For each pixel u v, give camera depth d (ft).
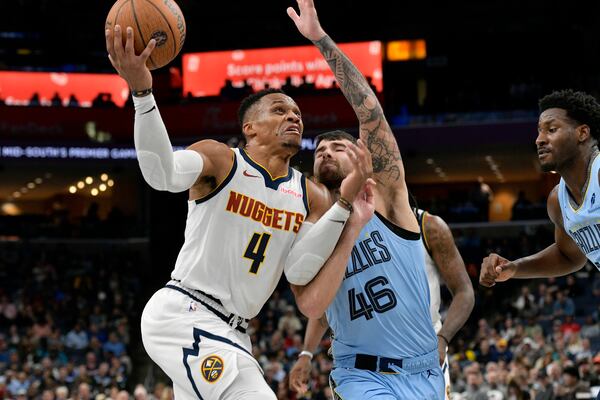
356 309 14.14
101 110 81.30
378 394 13.61
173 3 12.42
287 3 95.71
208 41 97.09
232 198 13.10
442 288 66.74
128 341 67.87
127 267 83.66
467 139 79.51
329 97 78.59
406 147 80.64
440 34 92.73
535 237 75.92
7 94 82.38
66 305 74.18
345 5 94.89
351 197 12.89
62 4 92.32
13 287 78.84
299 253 13.17
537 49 91.76
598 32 90.22
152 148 11.90
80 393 48.44
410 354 14.10
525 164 93.81
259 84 84.58
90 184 99.50
